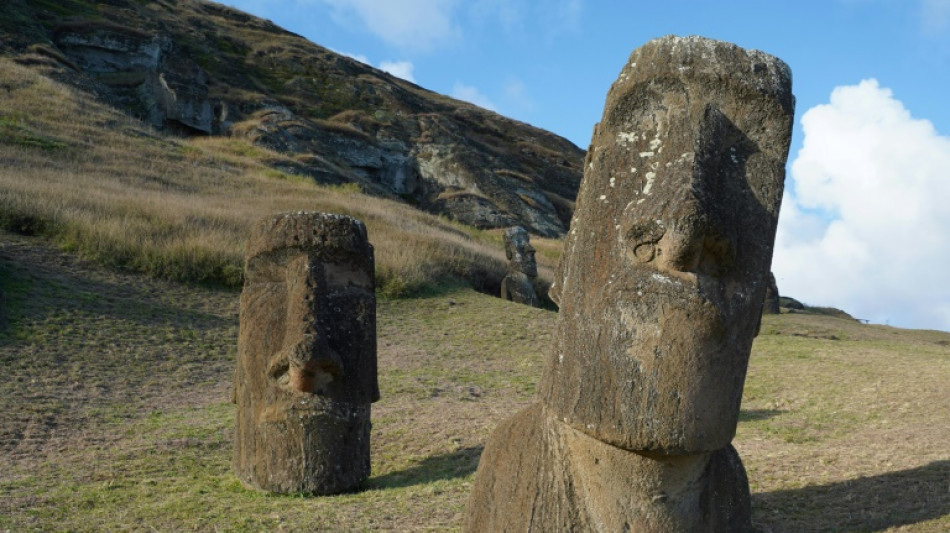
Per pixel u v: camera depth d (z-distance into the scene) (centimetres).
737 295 421
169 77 3966
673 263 409
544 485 441
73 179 2184
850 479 635
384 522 629
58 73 3466
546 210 4747
